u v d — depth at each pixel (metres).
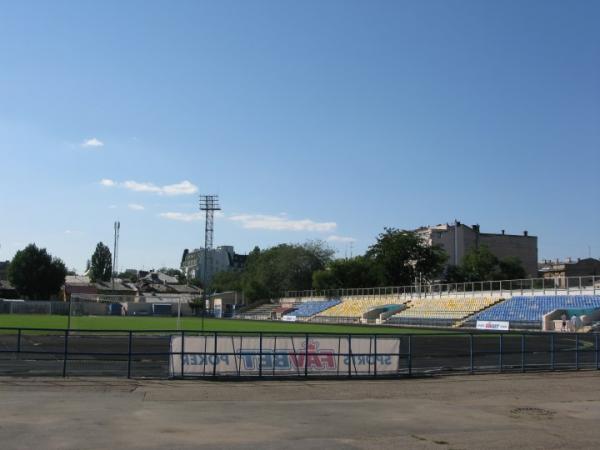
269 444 11.55
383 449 11.32
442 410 16.14
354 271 127.81
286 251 150.38
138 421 13.59
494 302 75.50
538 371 27.23
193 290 178.88
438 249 121.69
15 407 15.10
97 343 38.06
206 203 98.38
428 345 40.31
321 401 17.55
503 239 148.75
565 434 13.05
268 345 23.25
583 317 57.38
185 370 22.36
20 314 104.88
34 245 134.50
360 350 24.22
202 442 11.62
